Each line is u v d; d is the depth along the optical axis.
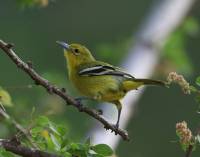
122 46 14.95
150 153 19.30
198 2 16.42
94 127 11.77
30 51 20.14
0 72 17.66
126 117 12.66
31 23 20.64
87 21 21.53
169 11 16.00
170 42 15.16
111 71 10.83
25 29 20.48
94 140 11.52
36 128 7.78
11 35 20.25
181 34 15.73
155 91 20.42
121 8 21.44
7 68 17.78
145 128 19.75
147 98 20.27
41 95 12.73
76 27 21.41
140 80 10.58
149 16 15.99
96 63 11.39
